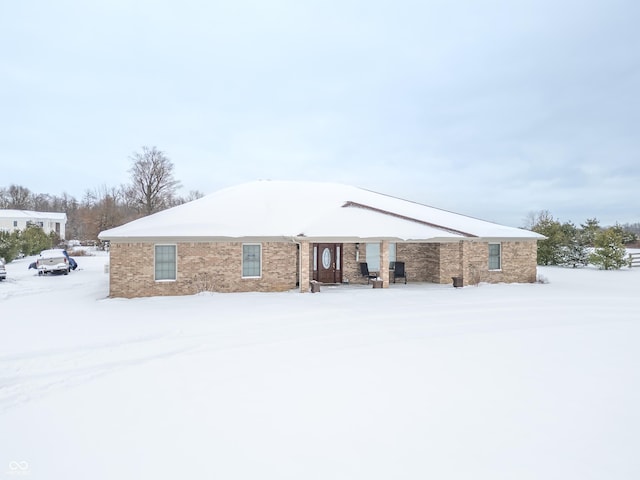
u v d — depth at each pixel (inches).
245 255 723.4
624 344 392.2
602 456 188.9
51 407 246.1
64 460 185.9
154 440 204.1
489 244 871.7
